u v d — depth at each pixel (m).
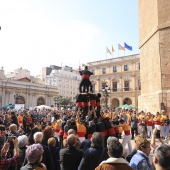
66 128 8.30
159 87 15.09
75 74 102.06
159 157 2.56
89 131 7.92
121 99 55.06
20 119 16.23
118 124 10.59
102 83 58.94
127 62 55.25
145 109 17.62
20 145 5.11
